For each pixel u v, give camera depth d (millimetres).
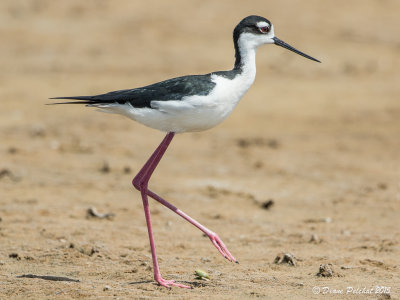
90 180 13125
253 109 20203
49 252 8852
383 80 23359
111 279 7848
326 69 24359
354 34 28016
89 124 18078
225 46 26500
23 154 14773
